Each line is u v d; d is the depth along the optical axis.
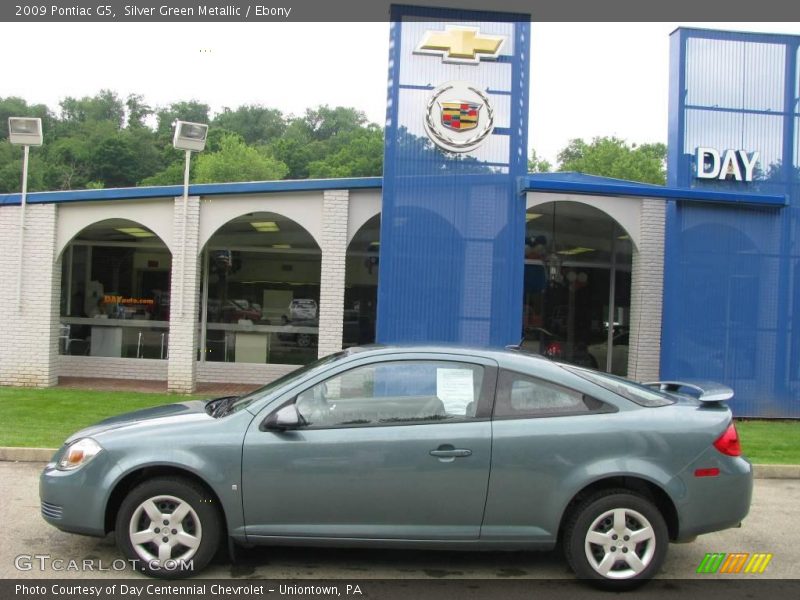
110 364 13.92
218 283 14.03
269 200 11.87
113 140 83.56
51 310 12.09
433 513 4.58
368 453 4.57
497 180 10.80
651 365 12.30
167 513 4.65
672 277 11.41
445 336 10.73
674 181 11.55
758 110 11.62
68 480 4.67
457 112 10.73
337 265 11.77
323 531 4.58
